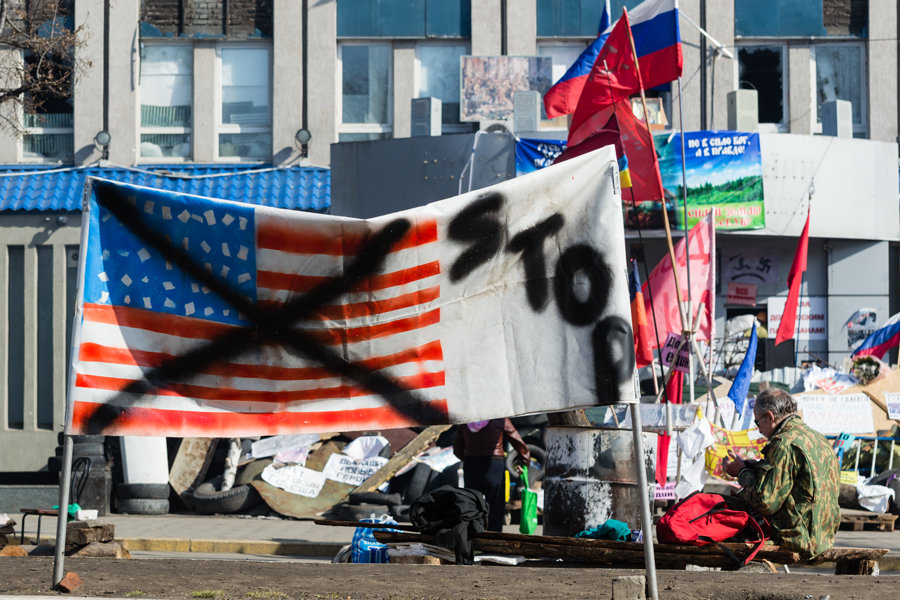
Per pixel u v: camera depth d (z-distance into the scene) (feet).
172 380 33.37
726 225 134.72
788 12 159.12
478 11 160.97
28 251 149.59
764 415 46.80
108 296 32.99
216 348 33.71
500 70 151.94
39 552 62.03
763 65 160.76
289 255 33.88
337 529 95.30
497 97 151.64
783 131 160.04
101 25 161.07
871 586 37.68
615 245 33.88
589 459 59.52
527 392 34.06
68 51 156.56
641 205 134.21
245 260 33.78
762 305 144.25
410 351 34.30
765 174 136.36
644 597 34.14
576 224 34.17
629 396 33.55
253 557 81.61
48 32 157.99
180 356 33.47
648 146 77.00
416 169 132.16
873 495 94.84
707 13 158.51
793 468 45.01
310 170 158.71
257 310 33.99
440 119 151.23
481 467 72.59
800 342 144.36
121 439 111.14
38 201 150.61
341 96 162.40
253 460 110.63
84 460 107.24
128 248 33.22
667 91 157.58
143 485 108.68
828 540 45.55
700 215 134.31
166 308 33.40
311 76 161.38
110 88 160.86
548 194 34.14
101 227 33.06
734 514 45.75
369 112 162.81
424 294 34.30
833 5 159.63
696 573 41.60
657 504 86.38
